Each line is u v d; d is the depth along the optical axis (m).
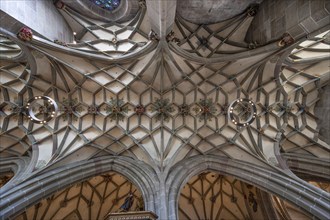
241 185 15.44
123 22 13.36
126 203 12.27
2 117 11.52
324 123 12.27
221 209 15.72
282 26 9.76
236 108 12.19
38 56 10.68
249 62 11.50
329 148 11.97
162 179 10.38
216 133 12.04
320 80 12.23
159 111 12.06
